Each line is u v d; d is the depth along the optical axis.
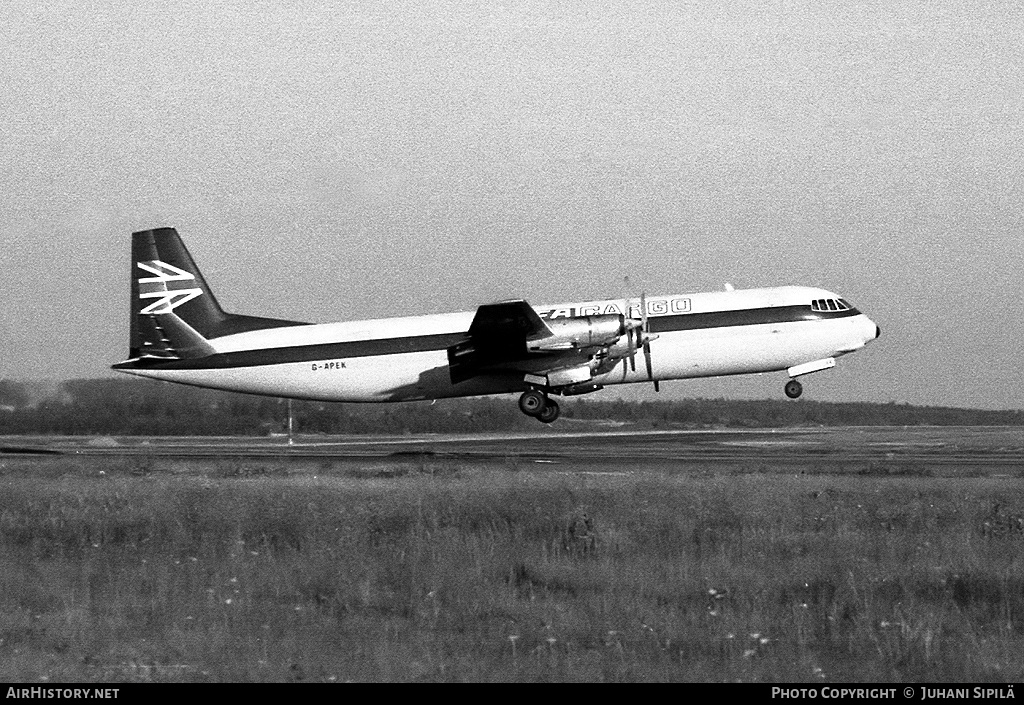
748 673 41.91
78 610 52.47
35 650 45.66
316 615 51.44
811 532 72.19
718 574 58.47
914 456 134.88
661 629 47.72
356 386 152.25
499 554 64.88
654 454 140.75
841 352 149.12
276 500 83.00
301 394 154.38
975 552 63.56
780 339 148.50
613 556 64.56
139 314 157.12
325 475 108.69
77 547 70.00
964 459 128.75
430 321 152.75
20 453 156.62
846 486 91.50
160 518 77.19
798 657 44.12
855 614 50.09
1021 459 128.62
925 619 48.25
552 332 142.00
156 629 48.97
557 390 148.50
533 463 122.62
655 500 82.06
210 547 68.88
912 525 73.19
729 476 102.12
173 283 157.62
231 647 45.72
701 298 150.62
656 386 152.62
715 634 47.00
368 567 61.16
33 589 57.16
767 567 60.69
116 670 42.41
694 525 72.81
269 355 153.62
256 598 55.22
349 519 74.69
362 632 48.00
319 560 63.06
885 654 44.06
